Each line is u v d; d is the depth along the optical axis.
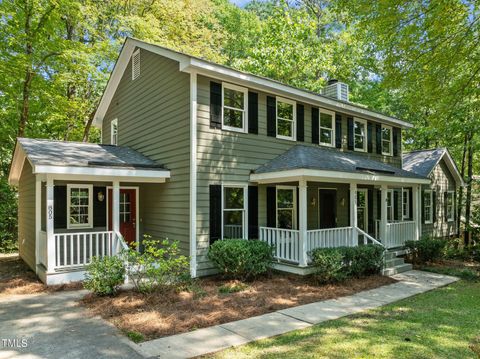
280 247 9.36
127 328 5.39
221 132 9.25
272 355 4.43
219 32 22.08
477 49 10.20
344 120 12.87
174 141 9.43
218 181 9.12
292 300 7.04
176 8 18.78
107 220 10.80
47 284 7.93
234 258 8.11
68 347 4.72
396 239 11.82
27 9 13.80
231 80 9.36
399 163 15.48
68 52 14.15
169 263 7.32
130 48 11.88
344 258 8.70
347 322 5.74
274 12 22.75
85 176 8.53
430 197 16.80
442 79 10.28
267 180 9.59
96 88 17.44
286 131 11.02
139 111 11.47
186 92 8.97
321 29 24.73
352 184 10.10
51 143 10.20
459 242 14.64
